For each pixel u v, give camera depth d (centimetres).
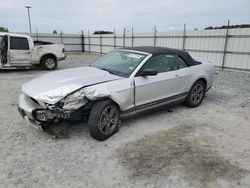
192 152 335
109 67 443
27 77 961
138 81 402
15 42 1043
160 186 260
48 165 296
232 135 398
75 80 368
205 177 278
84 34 2917
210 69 569
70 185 259
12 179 266
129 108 399
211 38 1344
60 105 332
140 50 464
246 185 265
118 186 259
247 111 532
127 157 318
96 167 294
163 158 317
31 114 343
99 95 349
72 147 343
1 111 498
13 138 369
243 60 1202
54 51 1209
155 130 411
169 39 1639
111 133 378
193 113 509
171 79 461
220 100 626
